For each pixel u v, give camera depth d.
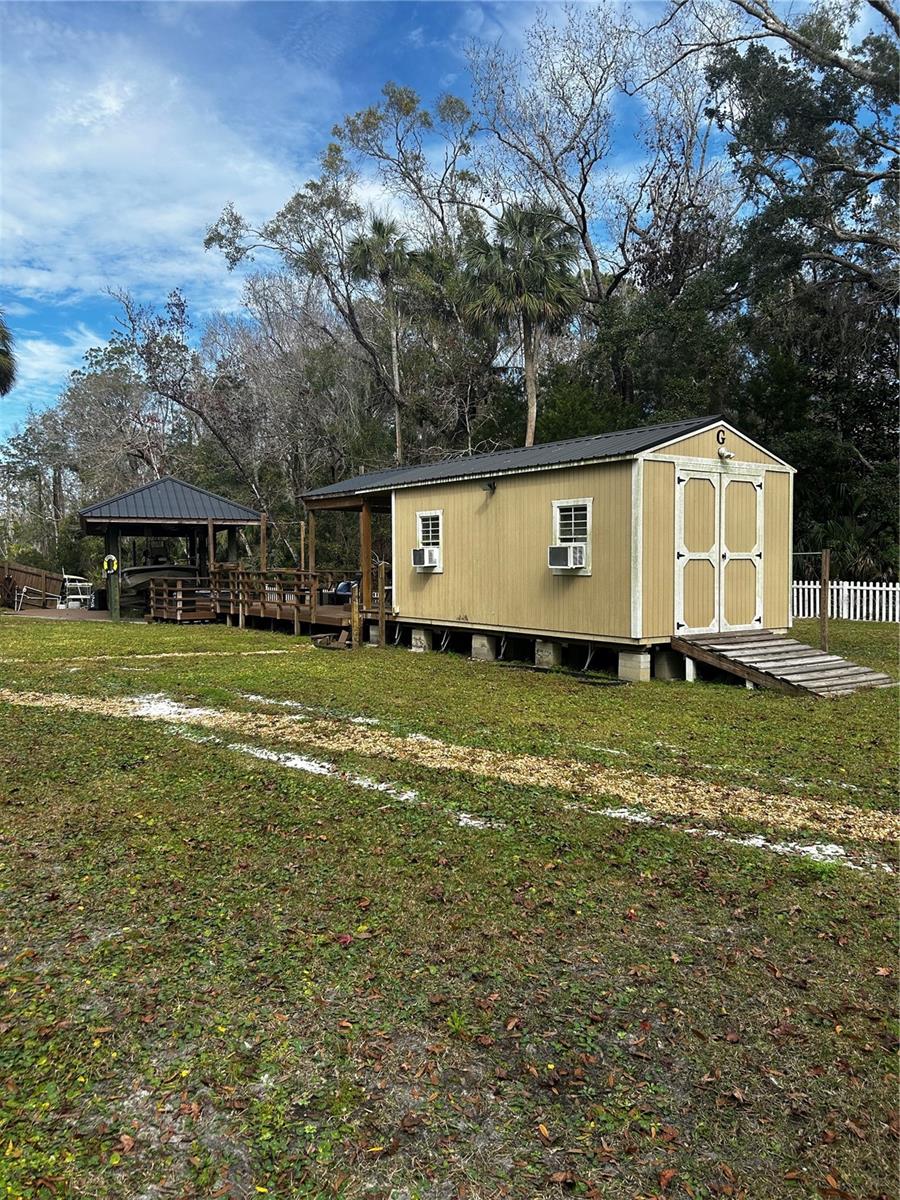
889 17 19.28
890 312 23.77
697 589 11.49
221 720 8.45
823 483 22.59
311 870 4.54
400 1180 2.34
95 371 38.12
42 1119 2.57
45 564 37.31
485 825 5.27
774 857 4.72
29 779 6.30
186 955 3.60
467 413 30.67
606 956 3.60
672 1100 2.67
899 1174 2.36
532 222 26.28
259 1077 2.78
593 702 9.46
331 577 21.64
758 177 25.53
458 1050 2.93
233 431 33.44
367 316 32.16
